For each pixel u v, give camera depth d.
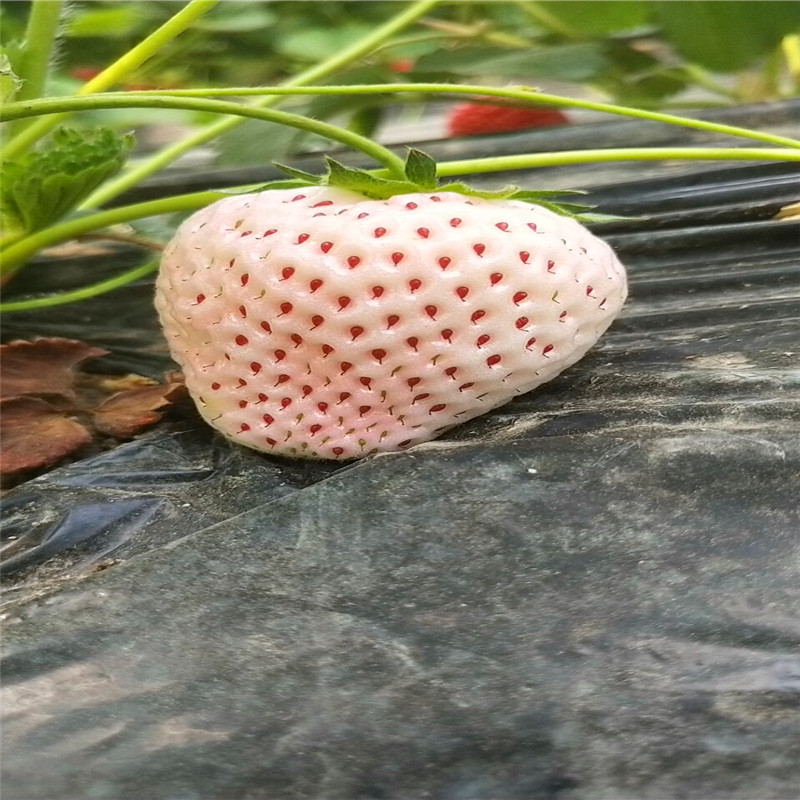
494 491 0.09
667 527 0.09
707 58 0.19
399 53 0.24
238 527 0.09
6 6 0.23
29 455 0.12
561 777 0.07
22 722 0.07
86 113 0.22
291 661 0.08
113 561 0.09
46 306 0.15
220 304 0.10
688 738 0.07
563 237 0.10
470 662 0.08
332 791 0.07
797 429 0.09
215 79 0.27
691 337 0.12
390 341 0.10
